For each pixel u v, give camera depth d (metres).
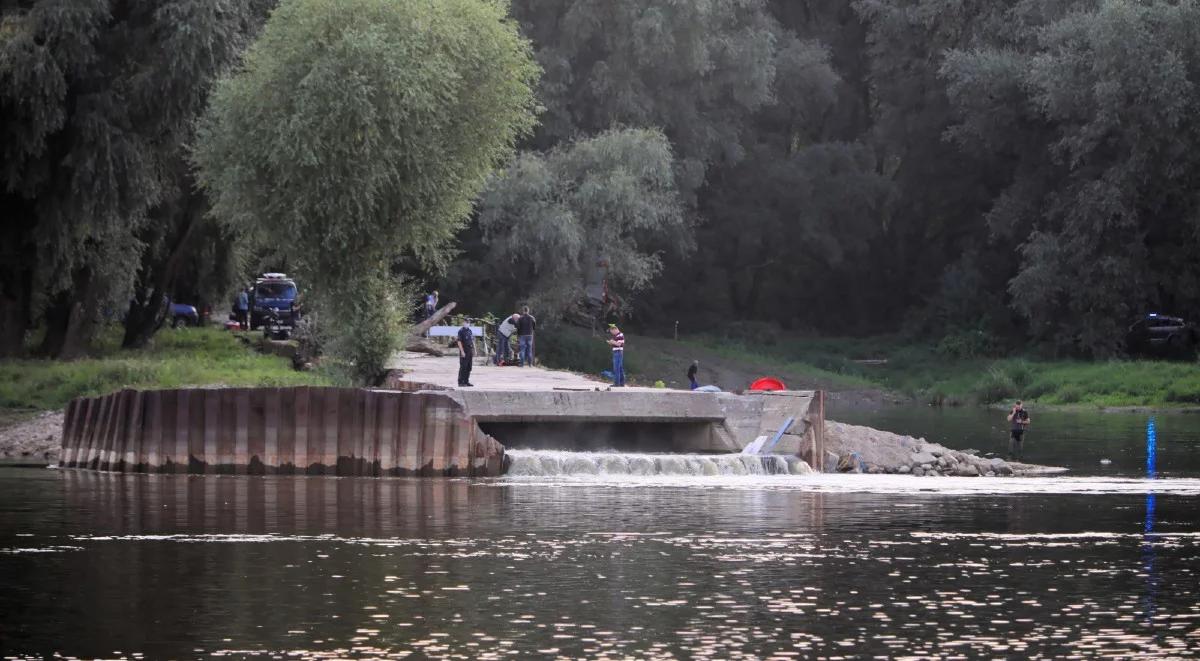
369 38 48.66
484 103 52.00
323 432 36.06
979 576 21.95
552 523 27.23
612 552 23.88
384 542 24.78
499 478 35.66
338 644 17.44
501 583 21.14
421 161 50.09
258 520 27.42
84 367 51.22
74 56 51.25
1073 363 84.56
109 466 37.12
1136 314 84.44
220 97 50.62
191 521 27.19
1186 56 80.31
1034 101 84.94
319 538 25.17
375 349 48.12
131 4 53.28
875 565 22.80
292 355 60.00
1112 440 51.28
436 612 19.16
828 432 42.22
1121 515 29.27
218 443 36.47
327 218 49.97
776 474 38.34
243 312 78.31
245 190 50.62
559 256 81.25
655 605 19.67
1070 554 23.94
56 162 53.12
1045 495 33.09
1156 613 19.31
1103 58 79.81
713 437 39.78
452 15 51.41
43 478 35.41
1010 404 79.06
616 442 40.78
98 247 56.66
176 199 60.03
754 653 17.12
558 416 37.78
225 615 18.95
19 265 55.31
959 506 30.70
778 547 24.52
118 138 52.34
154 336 67.06
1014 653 17.19
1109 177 82.19
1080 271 83.25
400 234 51.00
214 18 52.59
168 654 16.98
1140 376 77.69
